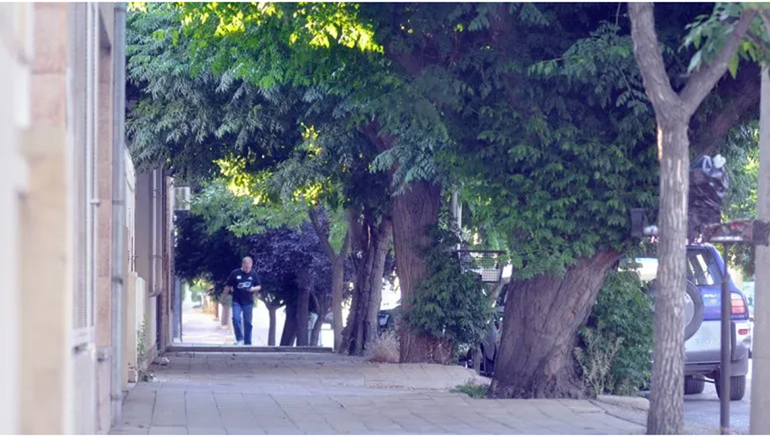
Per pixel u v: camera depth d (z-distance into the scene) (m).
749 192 22.77
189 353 26.06
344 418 11.67
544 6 12.45
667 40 12.04
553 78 12.57
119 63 11.76
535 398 13.77
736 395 16.03
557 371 13.84
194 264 38.56
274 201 23.28
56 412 7.59
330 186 22.72
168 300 29.28
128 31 20.67
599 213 12.81
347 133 20.41
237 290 30.95
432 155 17.39
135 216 20.23
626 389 14.09
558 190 12.90
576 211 12.95
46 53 7.95
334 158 21.16
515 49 12.62
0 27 6.34
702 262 15.73
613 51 11.61
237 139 20.66
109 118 11.35
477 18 11.92
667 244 9.46
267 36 15.46
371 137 19.83
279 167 21.92
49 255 7.62
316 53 14.59
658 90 9.45
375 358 21.39
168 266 29.31
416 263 19.38
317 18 13.68
